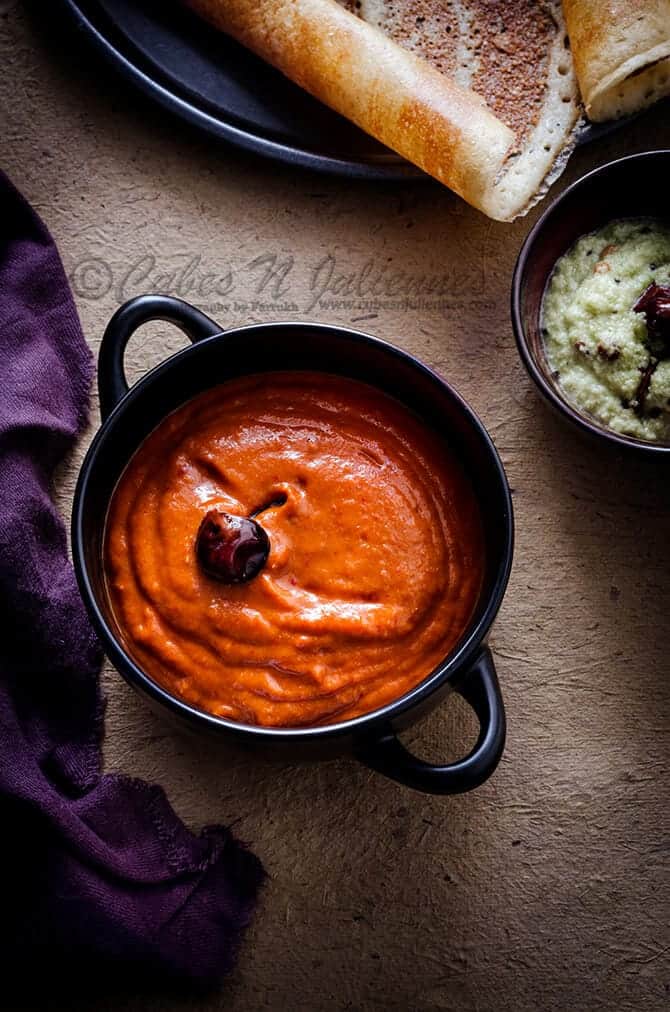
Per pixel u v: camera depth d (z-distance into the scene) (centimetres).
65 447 50
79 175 52
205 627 42
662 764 48
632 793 48
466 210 52
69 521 50
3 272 50
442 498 44
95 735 48
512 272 52
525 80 52
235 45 52
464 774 40
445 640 43
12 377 49
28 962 47
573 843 48
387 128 50
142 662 43
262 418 44
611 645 49
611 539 50
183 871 47
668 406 47
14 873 46
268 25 50
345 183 52
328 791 48
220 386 45
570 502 50
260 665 42
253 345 44
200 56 52
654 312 46
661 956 47
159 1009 47
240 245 52
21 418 48
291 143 52
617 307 47
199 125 51
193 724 40
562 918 48
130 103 53
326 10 50
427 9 53
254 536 41
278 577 43
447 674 40
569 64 52
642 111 50
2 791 45
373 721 39
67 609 47
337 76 50
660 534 50
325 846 48
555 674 49
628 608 49
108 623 41
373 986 47
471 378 51
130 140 53
